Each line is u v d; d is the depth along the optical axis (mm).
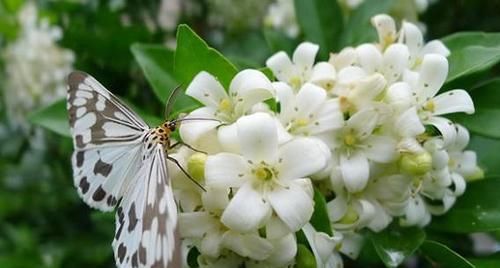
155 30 335
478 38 236
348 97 204
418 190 211
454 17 330
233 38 357
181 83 216
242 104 201
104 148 190
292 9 319
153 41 319
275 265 190
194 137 193
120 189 186
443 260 216
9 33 388
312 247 192
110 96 194
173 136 205
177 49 211
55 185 369
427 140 208
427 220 222
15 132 381
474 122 224
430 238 245
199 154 190
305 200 185
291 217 183
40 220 373
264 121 187
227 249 196
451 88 224
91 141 191
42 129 359
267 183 188
